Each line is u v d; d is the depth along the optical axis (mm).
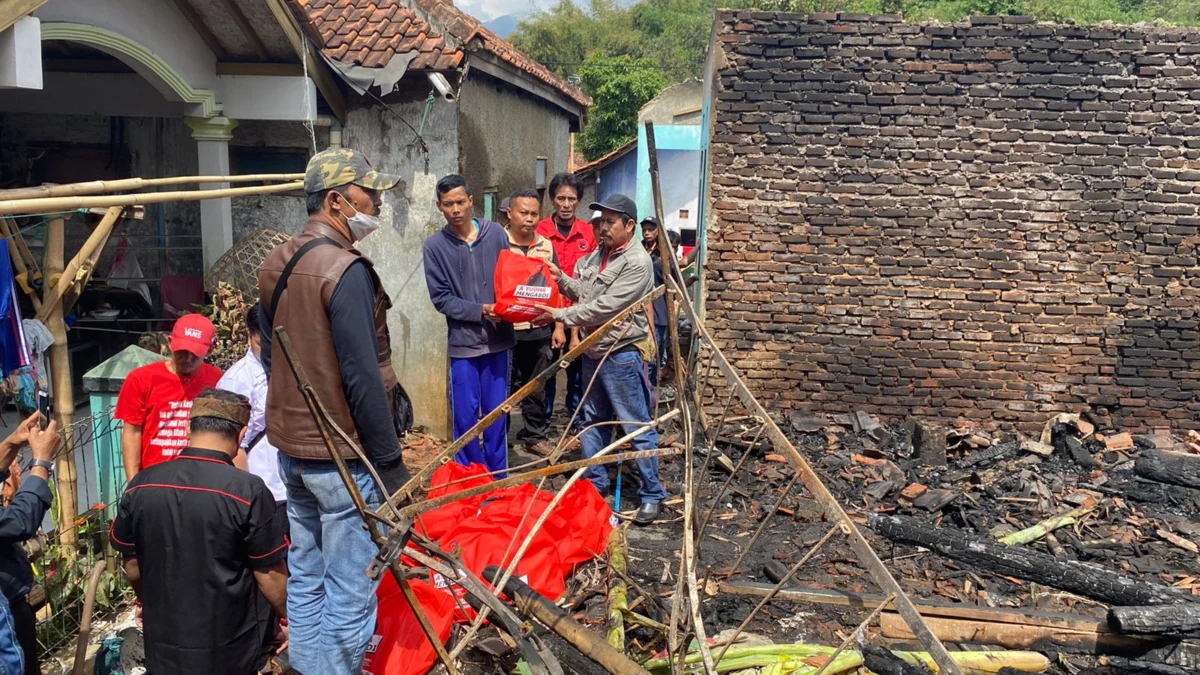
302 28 6859
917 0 25875
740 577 4805
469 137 8328
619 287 5211
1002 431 7359
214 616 3121
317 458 3076
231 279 7211
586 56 46062
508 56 9461
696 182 18812
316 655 3285
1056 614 4195
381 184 3213
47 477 3371
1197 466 6180
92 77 7680
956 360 7391
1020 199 7156
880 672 3541
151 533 3094
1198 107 6891
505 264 5391
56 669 3949
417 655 3604
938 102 7113
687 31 48219
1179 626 3969
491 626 3877
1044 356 7316
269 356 3295
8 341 4434
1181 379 7199
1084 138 7031
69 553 4398
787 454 2686
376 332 3195
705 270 7484
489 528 4305
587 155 32094
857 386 7480
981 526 5621
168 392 4184
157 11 6477
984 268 7262
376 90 7426
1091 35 6914
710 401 7516
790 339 7488
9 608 3148
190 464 3148
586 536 4535
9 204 3201
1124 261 7141
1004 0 25047
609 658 2879
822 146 7250
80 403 7945
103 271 8500
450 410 7777
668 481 6223
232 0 6340
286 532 3316
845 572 4871
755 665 3598
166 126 8461
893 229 7289
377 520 2604
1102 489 6168
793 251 7383
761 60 7176
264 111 7250
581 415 6988
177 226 8578
